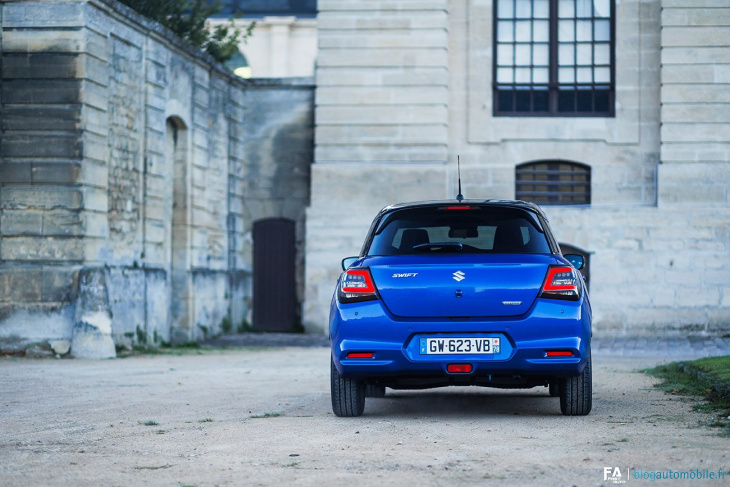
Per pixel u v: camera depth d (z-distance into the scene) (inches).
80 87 607.2
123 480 210.4
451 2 859.4
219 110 857.5
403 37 848.9
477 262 295.1
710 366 442.6
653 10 845.2
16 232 605.9
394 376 296.4
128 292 664.4
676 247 820.6
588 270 828.6
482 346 289.9
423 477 209.0
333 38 854.5
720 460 222.7
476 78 856.3
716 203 821.9
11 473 219.0
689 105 825.5
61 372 496.1
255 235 927.7
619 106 846.5
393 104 849.5
